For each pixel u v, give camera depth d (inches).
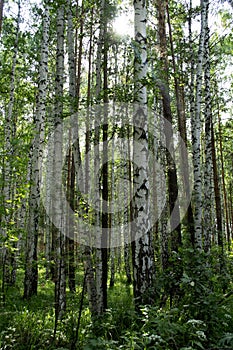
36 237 395.9
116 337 199.2
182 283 195.8
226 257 312.7
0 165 242.7
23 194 242.1
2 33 549.6
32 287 389.1
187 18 498.9
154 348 153.6
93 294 270.7
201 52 427.8
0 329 229.8
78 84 420.2
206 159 450.3
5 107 610.2
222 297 209.9
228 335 161.8
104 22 360.5
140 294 223.6
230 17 498.9
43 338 211.6
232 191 1100.5
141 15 254.8
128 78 299.1
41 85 401.1
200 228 364.2
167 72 319.9
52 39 558.9
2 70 554.9
